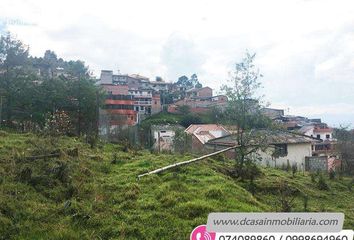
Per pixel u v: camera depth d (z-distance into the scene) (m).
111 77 68.75
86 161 12.53
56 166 10.15
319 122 71.62
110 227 7.33
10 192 8.48
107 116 31.27
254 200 9.80
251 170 14.81
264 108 16.38
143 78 82.62
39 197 8.64
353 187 17.05
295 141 25.75
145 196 9.28
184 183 10.54
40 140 14.49
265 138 15.45
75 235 6.93
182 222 7.61
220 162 16.83
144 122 53.84
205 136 36.94
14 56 28.41
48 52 72.50
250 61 16.75
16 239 6.74
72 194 9.00
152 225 7.50
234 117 15.94
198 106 66.00
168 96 73.06
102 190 9.66
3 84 26.72
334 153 27.17
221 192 9.33
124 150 17.47
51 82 29.20
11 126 25.64
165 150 22.05
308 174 19.94
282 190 13.27
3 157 11.12
